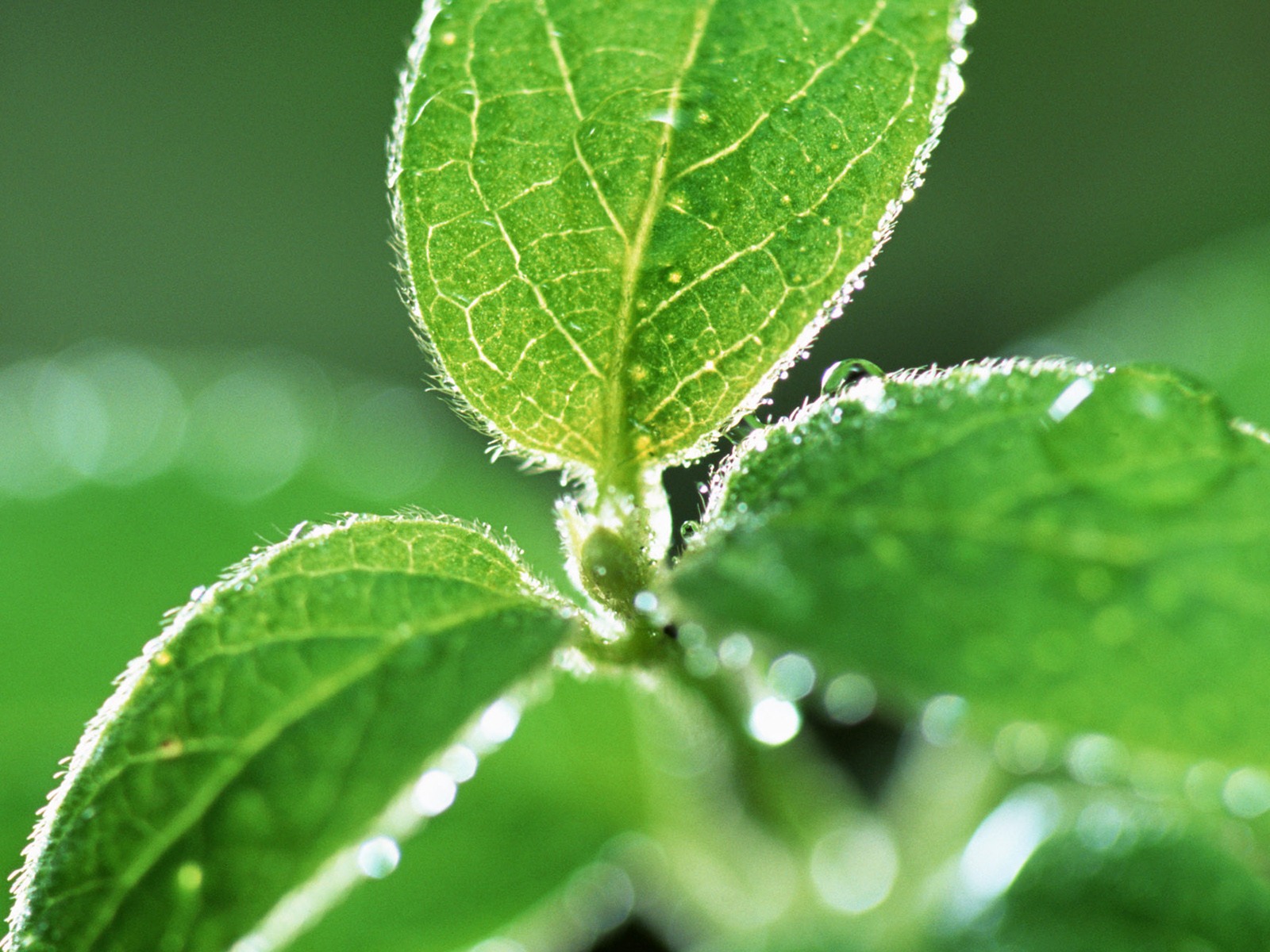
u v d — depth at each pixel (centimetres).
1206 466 13
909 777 17
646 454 14
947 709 13
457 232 14
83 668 18
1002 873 15
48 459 20
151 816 13
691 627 14
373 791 13
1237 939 15
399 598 13
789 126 13
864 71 13
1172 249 26
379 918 16
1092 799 15
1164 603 13
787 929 16
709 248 14
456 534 13
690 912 17
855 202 14
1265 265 19
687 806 17
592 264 14
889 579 13
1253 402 18
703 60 13
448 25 13
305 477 20
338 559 13
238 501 20
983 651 13
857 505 13
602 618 14
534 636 13
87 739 13
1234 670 13
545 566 19
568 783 17
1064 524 13
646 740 17
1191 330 19
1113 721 13
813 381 25
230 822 13
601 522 14
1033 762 15
